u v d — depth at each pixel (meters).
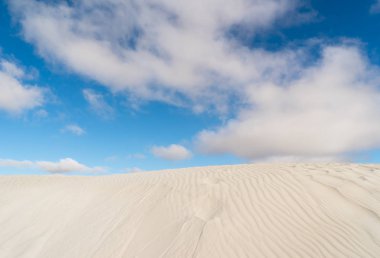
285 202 7.28
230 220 6.73
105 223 7.96
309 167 10.02
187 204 7.93
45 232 8.45
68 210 9.58
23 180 15.14
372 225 6.07
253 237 6.03
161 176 11.84
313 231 6.12
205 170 12.09
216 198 7.98
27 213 10.02
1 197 12.03
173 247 6.00
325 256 5.39
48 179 15.12
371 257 5.30
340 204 6.88
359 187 7.48
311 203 7.09
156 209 7.99
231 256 5.52
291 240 5.88
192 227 6.59
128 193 9.79
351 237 5.84
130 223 7.59
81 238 7.52
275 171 9.80
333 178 8.18
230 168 11.89
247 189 8.28
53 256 7.03
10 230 8.96
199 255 5.62
